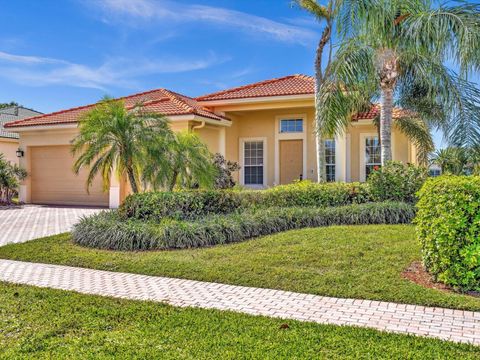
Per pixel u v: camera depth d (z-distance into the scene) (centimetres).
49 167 2066
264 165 1994
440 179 657
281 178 1961
